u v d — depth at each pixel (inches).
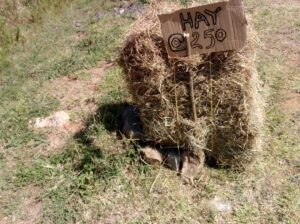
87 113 63.7
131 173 50.9
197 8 40.8
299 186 47.2
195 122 46.9
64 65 77.5
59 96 69.4
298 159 50.6
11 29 90.9
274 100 60.4
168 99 46.2
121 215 46.7
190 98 45.5
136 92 48.4
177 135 48.7
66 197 49.7
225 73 43.8
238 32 41.2
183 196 47.6
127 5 97.4
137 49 45.2
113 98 64.1
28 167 55.4
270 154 51.4
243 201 46.3
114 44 81.4
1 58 81.4
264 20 81.7
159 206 46.9
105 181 50.0
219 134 47.6
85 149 54.5
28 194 51.4
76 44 84.7
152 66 44.5
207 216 45.1
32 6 98.6
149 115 48.8
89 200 48.5
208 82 44.4
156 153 51.1
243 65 43.2
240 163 49.5
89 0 102.1
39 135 60.7
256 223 43.9
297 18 81.5
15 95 70.5
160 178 49.9
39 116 64.9
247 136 47.0
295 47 72.9
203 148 48.5
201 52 42.9
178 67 44.2
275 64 68.5
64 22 94.0
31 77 75.9
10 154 58.2
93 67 76.2
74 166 53.6
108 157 52.3
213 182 48.7
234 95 44.5
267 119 56.8
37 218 48.2
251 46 44.0
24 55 83.0
